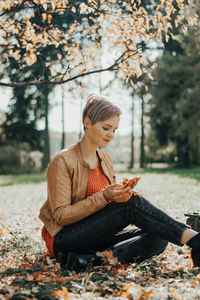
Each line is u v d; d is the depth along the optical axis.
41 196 10.85
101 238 2.77
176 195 9.57
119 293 2.27
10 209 7.81
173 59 21.91
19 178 21.89
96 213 2.75
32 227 5.20
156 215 2.61
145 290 2.26
